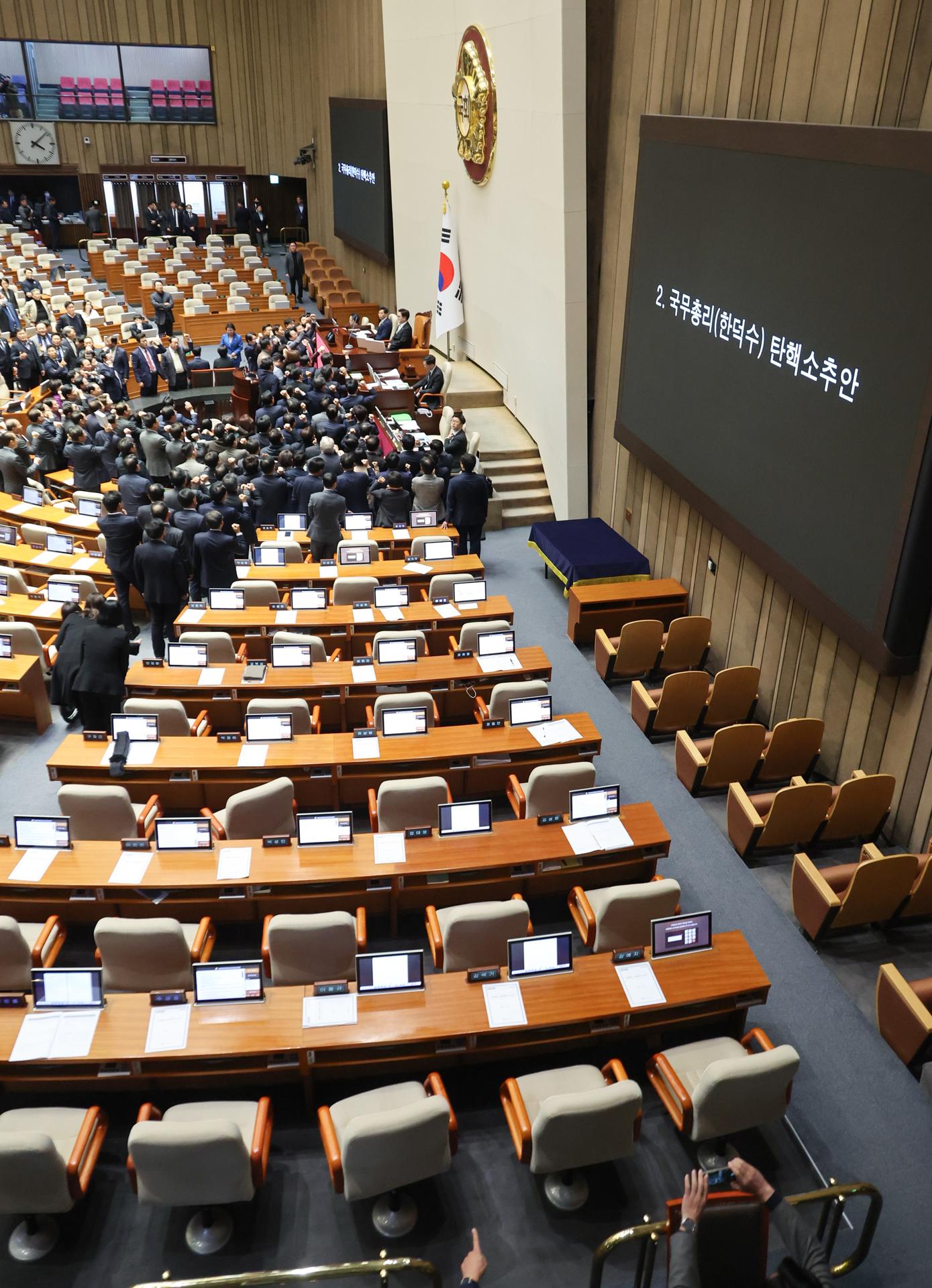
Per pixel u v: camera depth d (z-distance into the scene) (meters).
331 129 27.50
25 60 29.25
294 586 11.45
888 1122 6.01
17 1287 5.07
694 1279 3.53
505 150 15.30
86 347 21.34
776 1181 5.62
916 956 7.27
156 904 6.87
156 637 10.81
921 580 7.20
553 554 12.55
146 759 7.98
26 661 9.68
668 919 6.05
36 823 6.89
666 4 10.70
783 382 8.66
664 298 10.95
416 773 8.34
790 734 8.64
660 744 9.91
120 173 30.83
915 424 6.94
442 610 10.70
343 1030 5.59
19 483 15.38
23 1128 5.32
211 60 30.27
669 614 11.70
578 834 7.20
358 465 14.24
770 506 9.06
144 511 11.39
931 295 6.72
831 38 7.91
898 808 7.96
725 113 9.64
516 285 15.73
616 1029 5.86
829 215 7.79
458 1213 5.43
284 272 30.06
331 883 6.91
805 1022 6.70
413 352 19.67
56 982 5.64
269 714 8.27
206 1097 6.00
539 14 12.87
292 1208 5.43
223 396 21.52
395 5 19.78
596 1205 5.47
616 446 13.43
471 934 6.09
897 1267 5.19
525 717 8.55
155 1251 5.23
